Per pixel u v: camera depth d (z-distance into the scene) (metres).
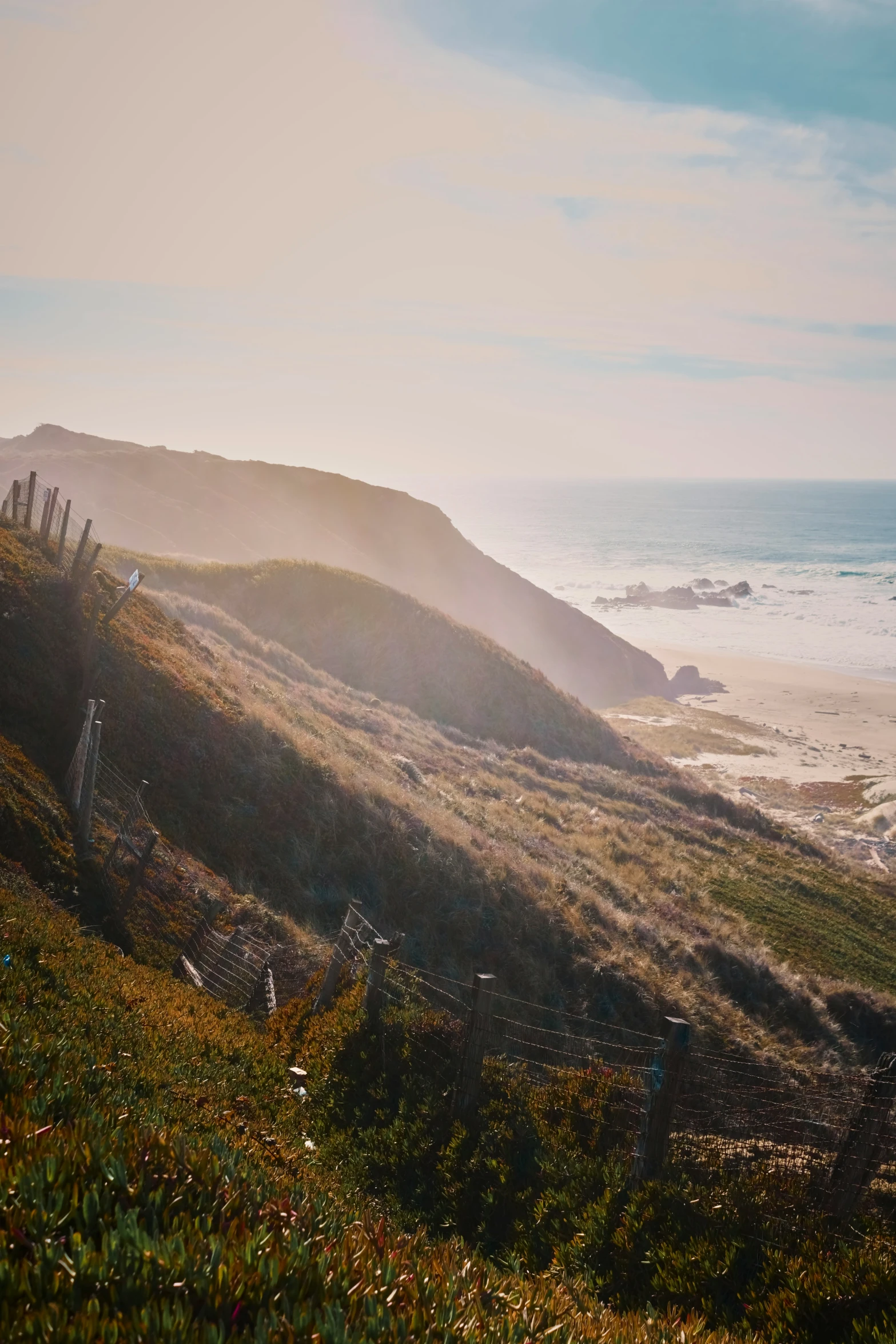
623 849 36.16
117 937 15.44
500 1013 20.05
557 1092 9.49
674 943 27.23
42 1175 3.10
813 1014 26.44
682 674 101.25
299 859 23.08
